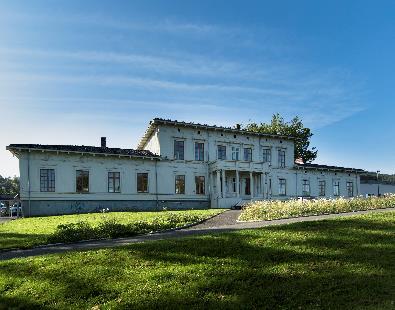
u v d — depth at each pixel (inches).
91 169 1581.0
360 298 309.0
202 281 334.6
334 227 574.9
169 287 323.0
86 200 1552.7
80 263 386.6
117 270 364.8
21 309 295.6
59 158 1515.7
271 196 1967.3
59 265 381.4
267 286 331.3
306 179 2164.1
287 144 2114.9
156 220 837.2
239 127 2050.9
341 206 1029.2
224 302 298.0
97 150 1610.5
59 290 322.3
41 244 575.2
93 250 447.5
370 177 2967.5
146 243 467.5
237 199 1775.3
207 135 1873.8
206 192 1838.1
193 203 1797.5
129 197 1651.1
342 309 288.5
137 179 1683.1
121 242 569.6
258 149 2014.0
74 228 655.8
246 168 1836.9
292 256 411.2
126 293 313.4
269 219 866.1
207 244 453.7
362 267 381.4
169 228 745.0
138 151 1747.0
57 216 1272.1
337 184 2288.4
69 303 301.1
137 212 1333.7
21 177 1440.7
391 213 748.6
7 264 396.5
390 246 461.1
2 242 601.0
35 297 311.6
